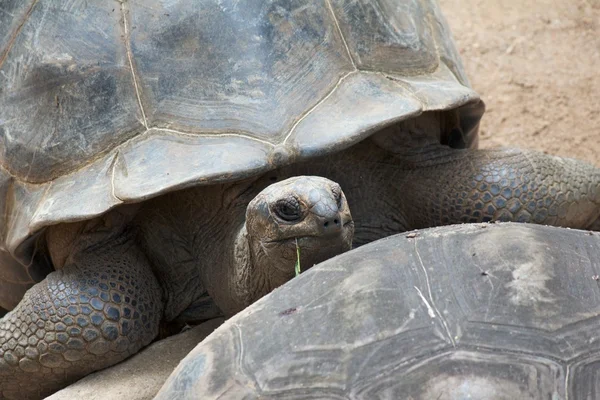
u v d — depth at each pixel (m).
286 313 8.72
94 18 12.04
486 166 12.44
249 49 11.55
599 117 19.84
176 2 11.84
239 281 11.08
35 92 12.11
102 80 11.70
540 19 22.64
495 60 21.61
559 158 13.06
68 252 12.25
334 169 12.23
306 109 11.34
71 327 11.59
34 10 12.48
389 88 11.81
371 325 8.21
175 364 11.62
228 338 8.80
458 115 13.69
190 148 11.09
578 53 21.61
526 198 12.30
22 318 11.83
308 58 11.70
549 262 8.73
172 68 11.56
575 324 8.07
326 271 9.12
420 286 8.55
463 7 23.33
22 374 12.06
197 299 12.56
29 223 11.63
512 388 7.55
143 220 12.30
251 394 8.07
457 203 12.38
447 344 7.92
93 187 11.25
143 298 11.98
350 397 7.73
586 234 9.68
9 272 13.21
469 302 8.29
